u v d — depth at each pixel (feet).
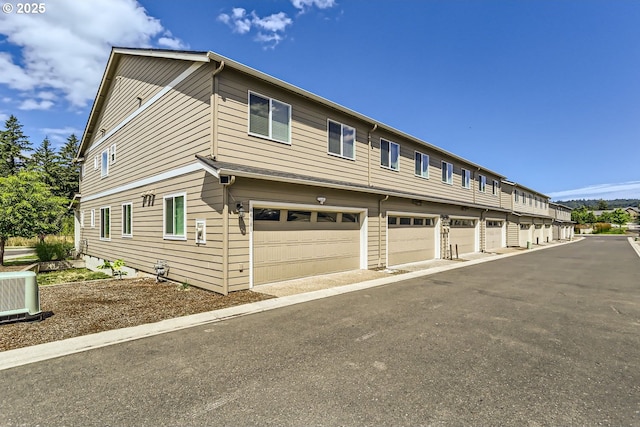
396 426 8.10
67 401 9.29
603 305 21.38
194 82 27.04
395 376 10.91
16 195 47.01
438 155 52.95
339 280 30.12
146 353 12.96
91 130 50.19
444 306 20.88
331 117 34.04
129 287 27.37
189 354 12.85
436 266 41.78
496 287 27.68
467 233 60.08
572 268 40.73
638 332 15.81
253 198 25.61
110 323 16.90
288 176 26.37
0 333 15.14
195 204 26.76
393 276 32.96
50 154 122.72
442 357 12.55
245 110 26.58
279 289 25.73
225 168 22.43
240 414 8.64
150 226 33.58
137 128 36.29
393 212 40.86
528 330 16.01
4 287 16.52
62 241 73.72
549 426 8.13
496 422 8.29
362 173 37.55
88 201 52.49
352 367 11.62
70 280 35.94
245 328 16.25
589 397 9.59
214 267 24.73
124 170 39.55
